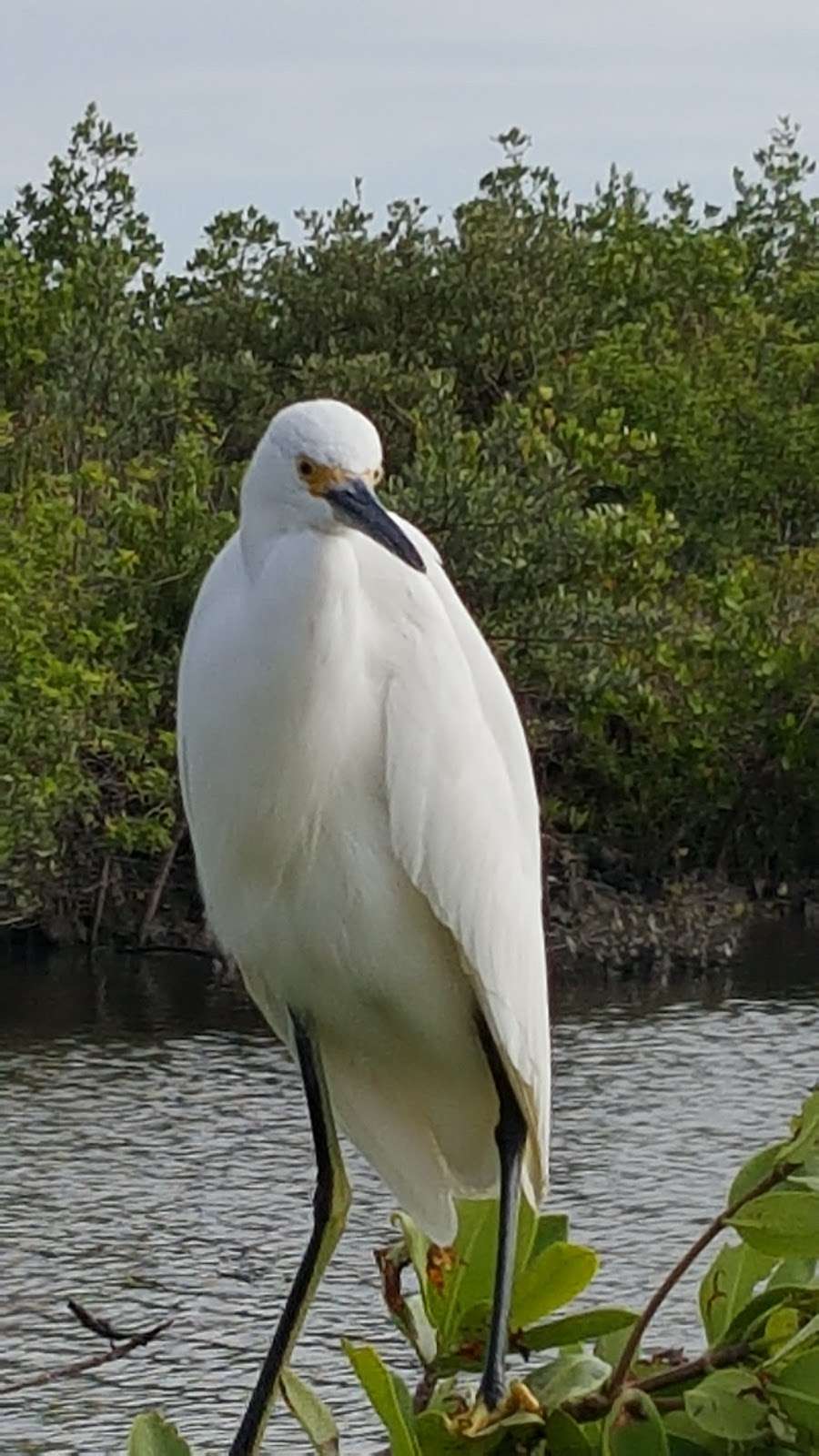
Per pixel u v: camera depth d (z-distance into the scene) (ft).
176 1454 11.82
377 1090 15.81
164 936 86.84
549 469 85.40
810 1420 11.48
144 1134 58.65
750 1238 11.78
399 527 13.69
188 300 106.93
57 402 90.17
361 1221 50.78
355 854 14.46
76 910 86.99
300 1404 12.84
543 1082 14.98
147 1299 45.80
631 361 104.22
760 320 114.01
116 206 110.42
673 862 96.63
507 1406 12.23
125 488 90.17
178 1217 51.29
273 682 13.85
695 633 91.81
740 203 136.77
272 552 13.82
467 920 14.55
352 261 103.09
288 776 14.12
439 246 103.91
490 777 14.71
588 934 86.33
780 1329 11.93
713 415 105.81
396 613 14.43
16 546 80.12
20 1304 45.52
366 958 14.76
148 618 85.81
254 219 106.32
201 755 14.43
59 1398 40.52
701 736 91.66
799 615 98.27
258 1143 57.72
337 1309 44.96
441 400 86.48
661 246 115.65
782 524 110.11
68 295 93.71
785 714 95.35
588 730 90.02
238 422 98.94
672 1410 12.10
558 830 95.55
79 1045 69.77
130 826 80.59
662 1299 12.12
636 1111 60.85
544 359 102.06
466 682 14.69
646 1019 74.49
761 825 97.66
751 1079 64.75
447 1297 13.62
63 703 76.28
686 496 105.19
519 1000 14.80
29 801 76.18
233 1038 70.54
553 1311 13.56
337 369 92.99
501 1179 14.76
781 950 88.94
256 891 14.82
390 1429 11.70
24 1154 56.75
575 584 88.69
